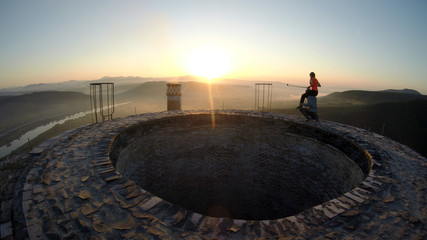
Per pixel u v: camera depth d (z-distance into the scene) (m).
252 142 9.97
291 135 9.02
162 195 8.99
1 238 2.81
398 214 3.46
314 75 8.87
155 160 8.67
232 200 10.55
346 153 6.95
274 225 3.04
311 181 8.29
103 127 7.61
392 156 5.77
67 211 3.33
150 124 8.65
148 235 2.86
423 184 4.41
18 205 3.48
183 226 3.00
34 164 4.86
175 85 12.42
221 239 2.76
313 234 2.92
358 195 3.93
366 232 3.03
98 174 4.46
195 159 9.94
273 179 9.60
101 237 2.85
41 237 2.84
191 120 9.81
